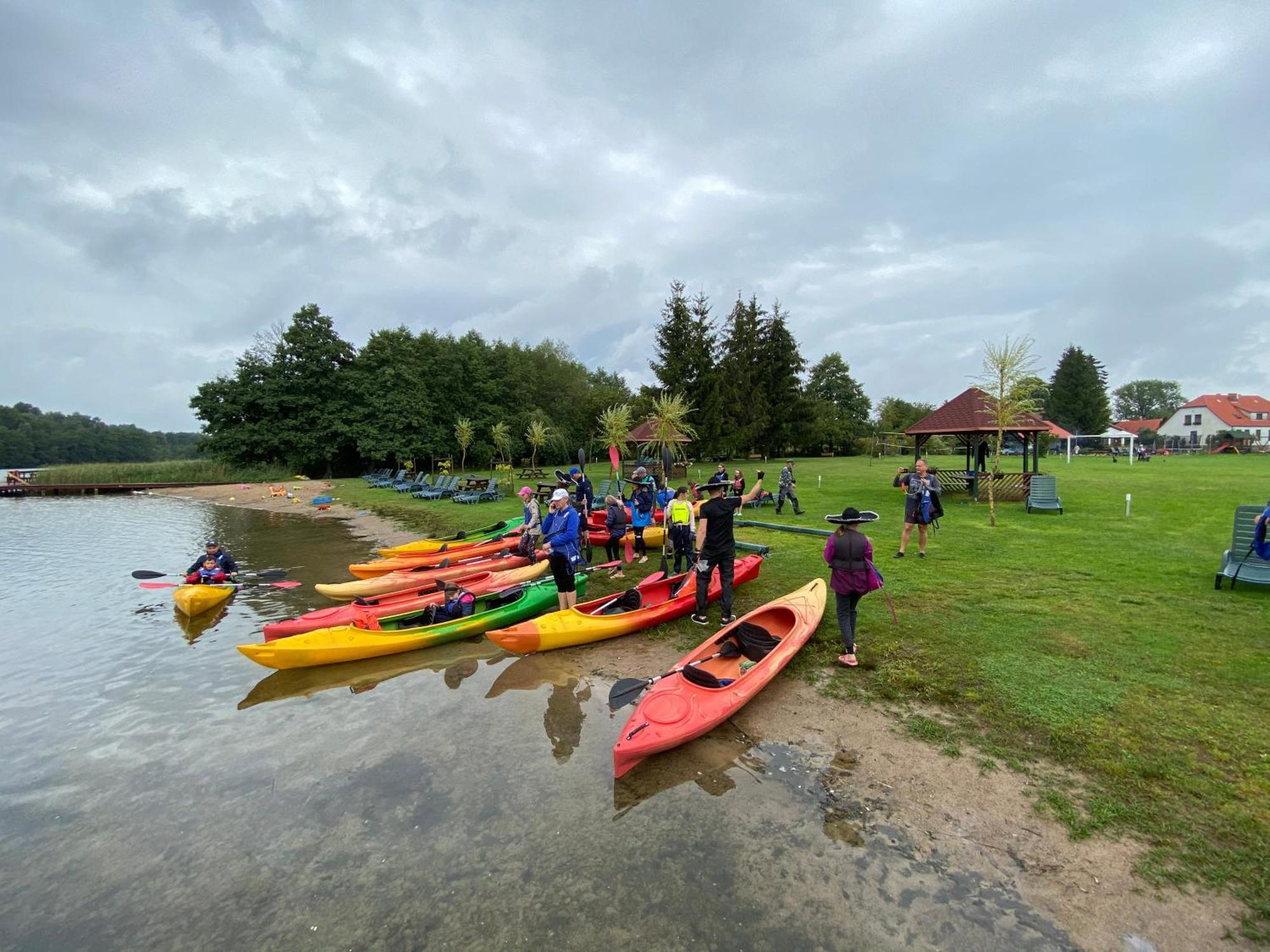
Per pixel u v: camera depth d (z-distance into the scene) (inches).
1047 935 129.2
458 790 195.3
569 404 2377.0
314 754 222.5
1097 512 616.4
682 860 157.8
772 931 134.4
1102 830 156.5
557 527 333.4
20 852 175.8
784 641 261.9
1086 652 257.1
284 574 507.8
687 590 350.0
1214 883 138.3
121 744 235.9
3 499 1413.6
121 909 152.8
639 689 227.0
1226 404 2918.3
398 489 1289.4
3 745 237.6
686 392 1691.7
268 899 153.9
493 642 300.8
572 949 133.0
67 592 484.7
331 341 1894.7
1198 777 172.7
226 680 295.7
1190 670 234.8
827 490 916.0
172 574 547.5
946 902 139.5
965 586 359.9
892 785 182.2
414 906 148.2
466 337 2203.5
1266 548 317.1
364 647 309.9
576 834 170.6
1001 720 209.8
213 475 1752.0
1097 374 2736.2
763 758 201.5
